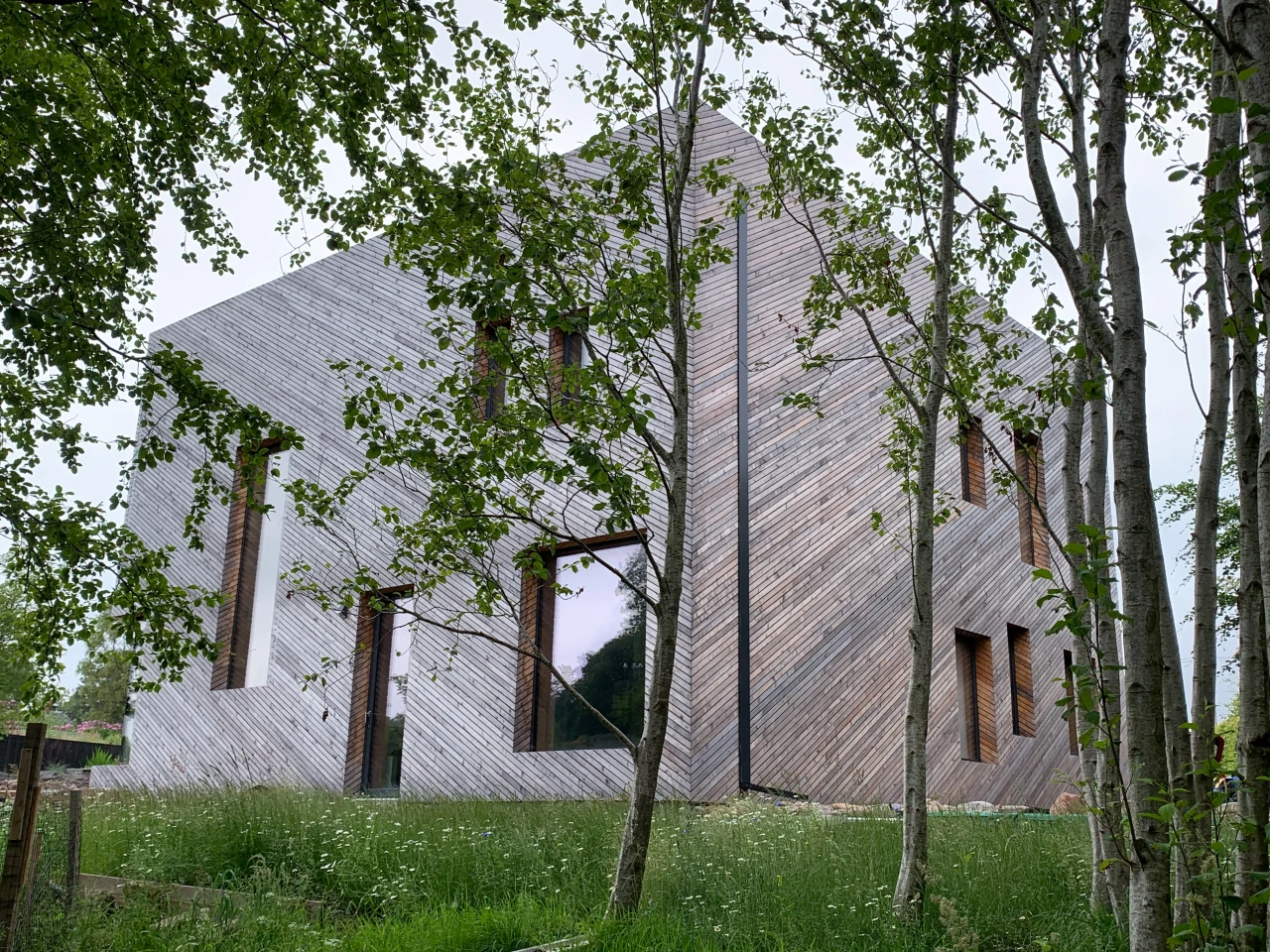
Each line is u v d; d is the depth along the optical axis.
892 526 13.49
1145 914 3.33
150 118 7.49
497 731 12.05
